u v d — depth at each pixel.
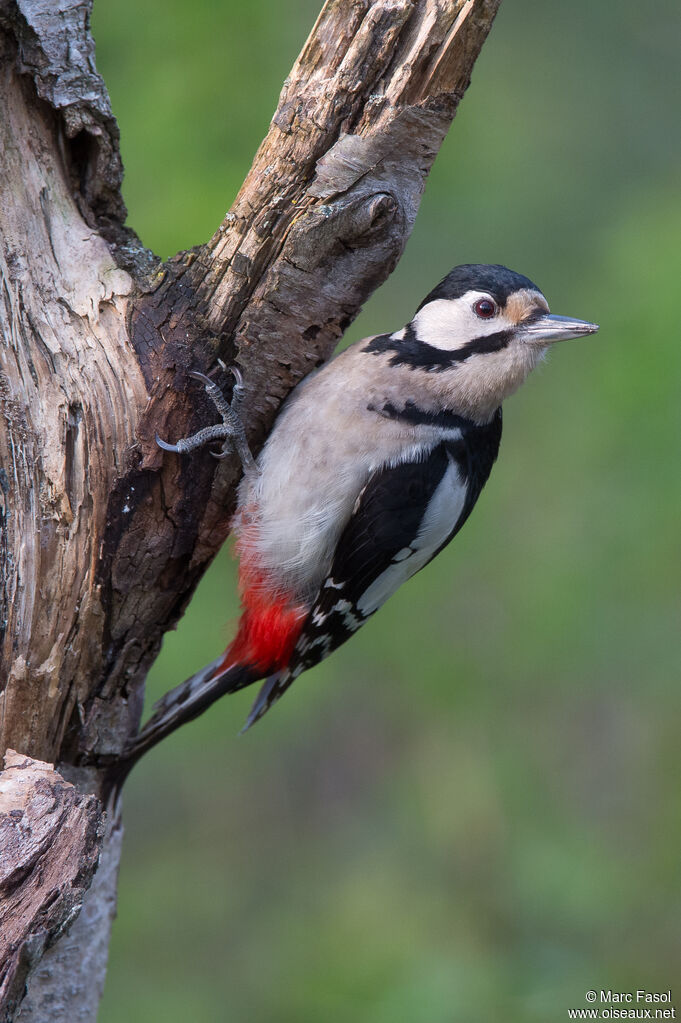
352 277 7.34
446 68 7.06
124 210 7.40
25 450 6.87
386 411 8.17
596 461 10.97
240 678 8.66
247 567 8.35
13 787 6.24
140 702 7.84
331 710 12.70
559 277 12.66
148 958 12.43
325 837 13.46
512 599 11.35
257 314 7.36
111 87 10.91
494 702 11.91
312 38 7.09
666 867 11.40
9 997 5.76
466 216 12.73
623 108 13.59
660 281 10.69
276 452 7.90
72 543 7.00
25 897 5.89
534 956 11.09
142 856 13.35
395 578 8.88
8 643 6.92
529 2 14.02
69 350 7.02
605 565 10.94
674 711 11.45
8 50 6.95
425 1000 10.73
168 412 7.19
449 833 11.92
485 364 8.23
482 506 11.67
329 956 11.54
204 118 10.70
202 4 10.89
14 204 7.04
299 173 7.15
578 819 11.74
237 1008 11.79
